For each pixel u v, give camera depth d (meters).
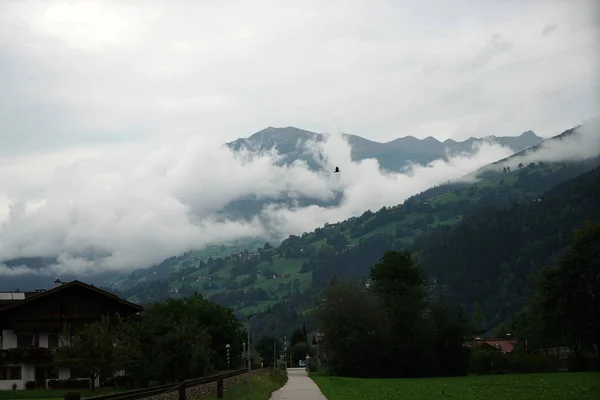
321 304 119.94
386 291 121.31
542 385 65.62
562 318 105.44
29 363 78.56
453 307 120.19
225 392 52.78
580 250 106.81
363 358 114.56
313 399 56.31
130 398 33.59
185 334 64.00
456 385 73.06
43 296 81.31
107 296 82.38
